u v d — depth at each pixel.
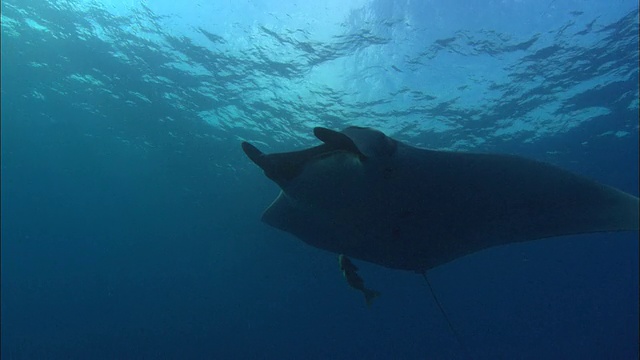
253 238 26.08
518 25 9.94
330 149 3.14
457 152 3.06
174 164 20.78
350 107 13.03
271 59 11.42
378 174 3.00
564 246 25.56
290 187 3.30
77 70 14.09
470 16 9.66
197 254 34.91
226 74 12.46
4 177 27.92
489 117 13.61
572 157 16.81
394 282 27.38
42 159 24.23
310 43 10.61
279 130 15.30
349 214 3.28
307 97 12.84
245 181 20.42
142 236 35.38
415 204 3.09
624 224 2.48
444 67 11.18
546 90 12.38
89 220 34.66
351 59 11.02
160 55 12.20
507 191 2.98
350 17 9.74
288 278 29.38
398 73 11.43
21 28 12.39
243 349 30.56
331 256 23.19
